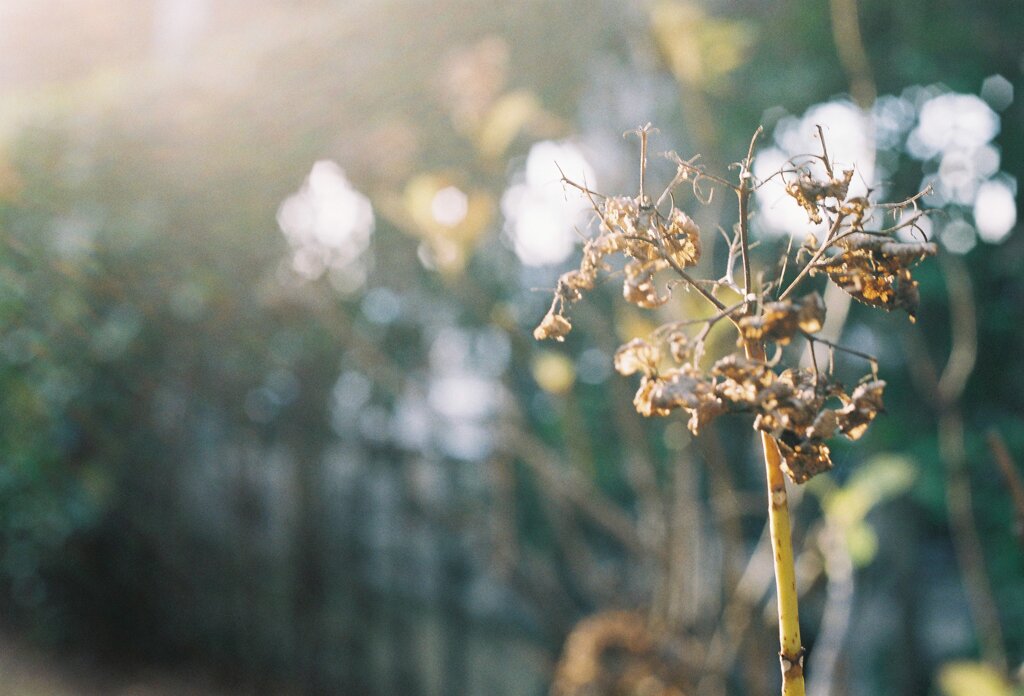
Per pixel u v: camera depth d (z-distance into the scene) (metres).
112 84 3.99
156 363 3.89
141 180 3.74
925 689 3.10
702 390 0.65
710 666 2.08
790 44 3.08
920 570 3.23
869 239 0.67
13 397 3.55
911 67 2.91
